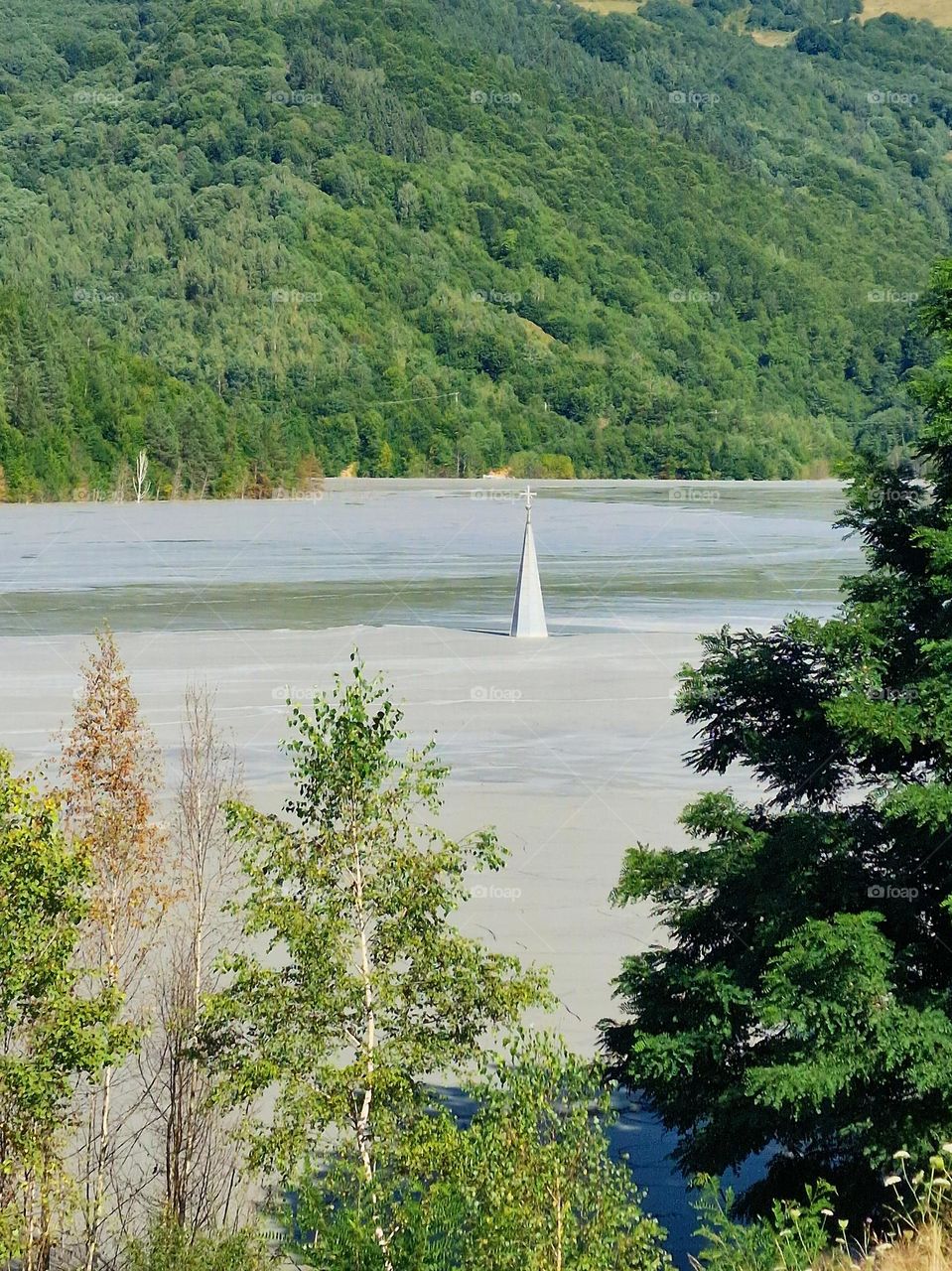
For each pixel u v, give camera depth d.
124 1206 29.88
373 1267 22.33
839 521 31.14
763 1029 28.56
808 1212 22.98
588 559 154.12
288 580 130.88
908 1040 25.48
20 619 103.06
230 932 38.41
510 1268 21.19
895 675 28.67
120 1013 32.19
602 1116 33.56
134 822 33.50
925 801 26.53
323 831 27.78
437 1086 35.06
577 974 40.44
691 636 95.38
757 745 29.88
